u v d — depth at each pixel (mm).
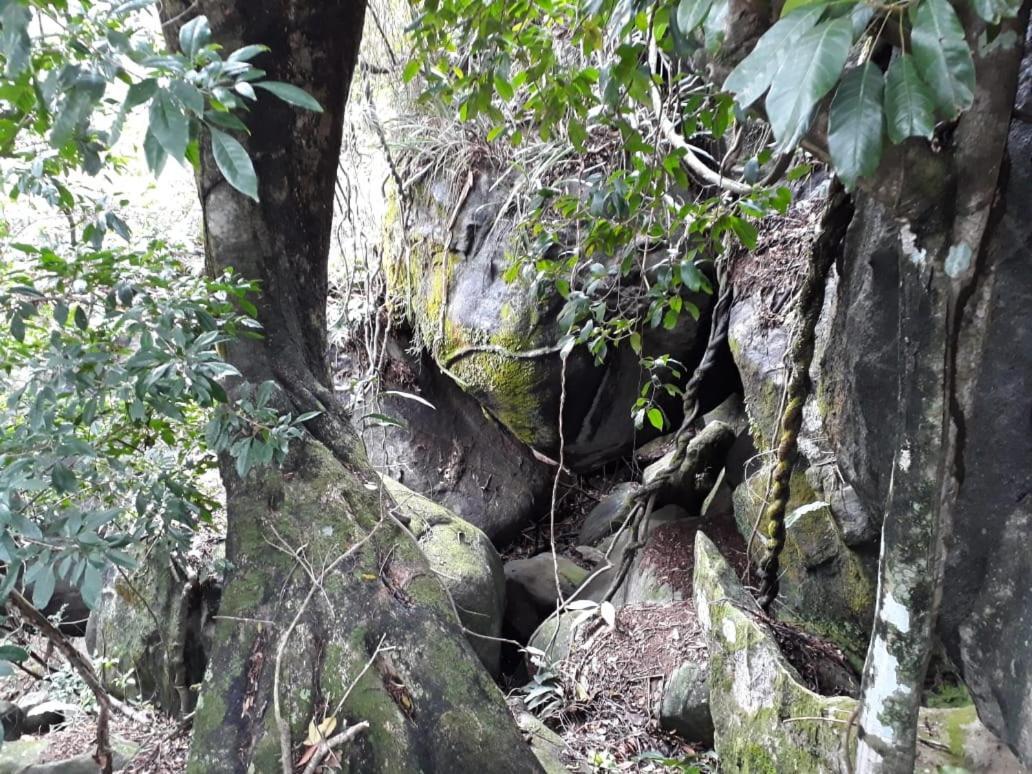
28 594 2453
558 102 2375
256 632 1807
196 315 1581
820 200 3139
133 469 1989
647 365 3061
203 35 1085
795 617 2857
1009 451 1448
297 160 2182
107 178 1728
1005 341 1415
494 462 4816
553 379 3951
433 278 4492
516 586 4027
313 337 2344
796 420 2576
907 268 1215
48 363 1463
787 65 738
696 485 3814
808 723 1990
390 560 1969
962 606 1601
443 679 1770
